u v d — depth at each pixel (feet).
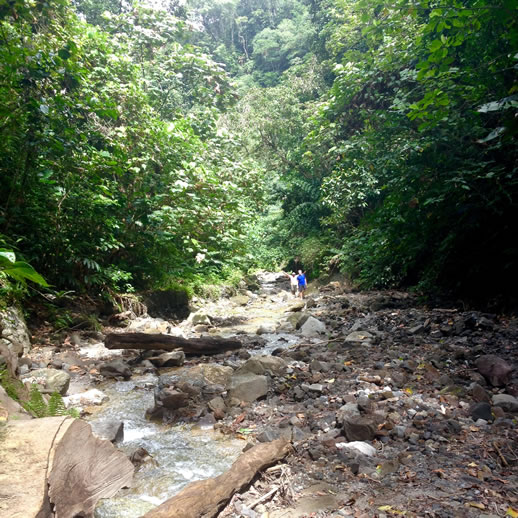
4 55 22.94
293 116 65.51
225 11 170.71
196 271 43.47
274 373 16.66
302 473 9.65
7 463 6.02
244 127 67.46
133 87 38.32
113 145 32.32
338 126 47.32
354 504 8.38
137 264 35.19
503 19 20.66
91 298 28.81
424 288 32.68
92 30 40.45
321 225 64.23
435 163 29.66
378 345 21.07
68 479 6.35
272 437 11.11
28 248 25.07
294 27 140.56
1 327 16.94
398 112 32.19
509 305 25.08
